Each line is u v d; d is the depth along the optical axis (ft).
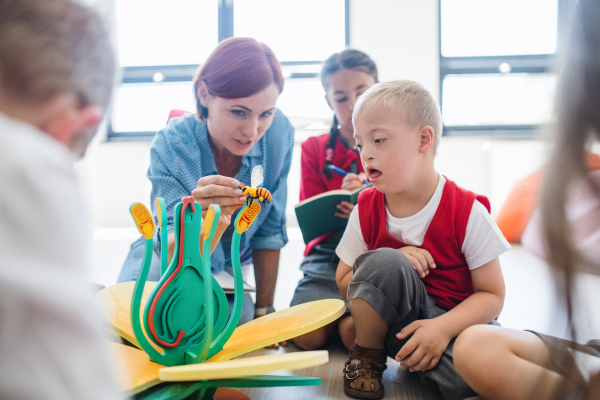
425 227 2.75
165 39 11.72
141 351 2.15
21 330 0.89
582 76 1.43
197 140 3.62
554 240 1.46
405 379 2.69
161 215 2.13
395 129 2.62
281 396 2.41
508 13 10.84
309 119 10.66
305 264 4.09
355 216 3.08
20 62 1.06
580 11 1.45
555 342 1.58
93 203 11.25
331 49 11.34
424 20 10.78
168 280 1.98
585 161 1.45
